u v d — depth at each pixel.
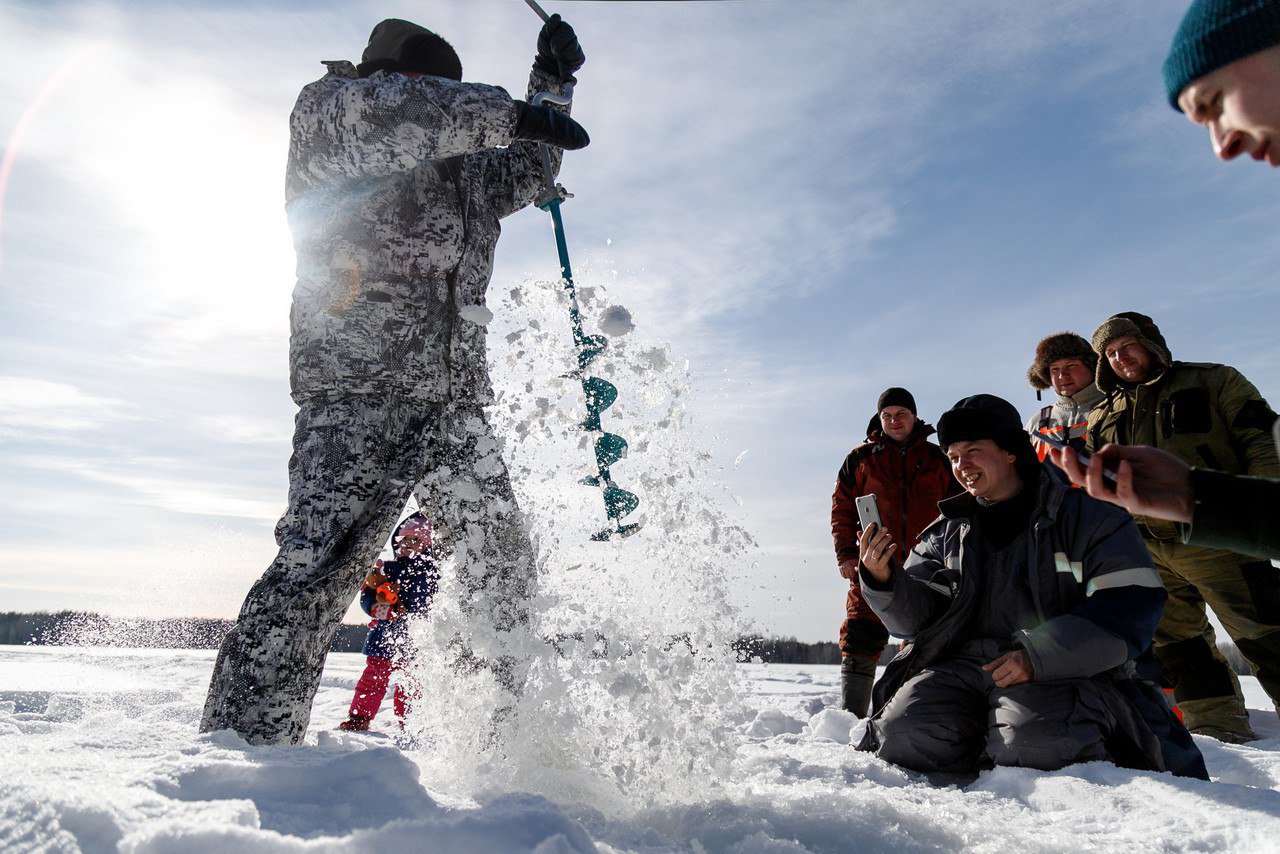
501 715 2.05
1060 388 4.77
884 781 2.56
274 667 1.94
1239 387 4.09
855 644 4.36
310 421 2.18
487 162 2.56
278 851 1.12
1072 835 1.82
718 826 1.69
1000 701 2.65
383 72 2.12
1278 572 3.86
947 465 4.47
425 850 1.20
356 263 2.20
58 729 2.40
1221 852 1.71
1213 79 0.92
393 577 4.11
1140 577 2.63
